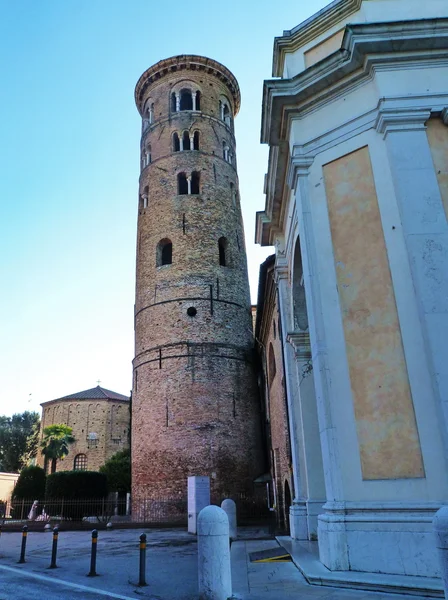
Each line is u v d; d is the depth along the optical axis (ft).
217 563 25.26
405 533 28.37
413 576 27.25
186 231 111.96
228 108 136.46
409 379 31.40
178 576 35.83
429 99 36.40
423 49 37.52
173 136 125.39
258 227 62.64
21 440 217.15
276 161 47.88
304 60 45.52
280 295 57.21
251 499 95.35
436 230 33.14
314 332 35.88
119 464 150.82
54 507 108.88
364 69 38.50
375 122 37.17
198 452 93.97
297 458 50.60
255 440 101.50
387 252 34.40
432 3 40.32
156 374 101.19
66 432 169.17
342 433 32.83
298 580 29.91
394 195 34.94
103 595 29.17
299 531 47.80
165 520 90.99
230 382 101.76
